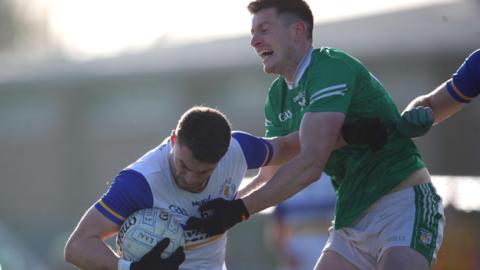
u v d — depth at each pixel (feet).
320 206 96.53
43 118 274.98
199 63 236.02
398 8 219.61
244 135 56.70
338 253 62.75
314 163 55.36
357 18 223.92
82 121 266.16
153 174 52.42
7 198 280.92
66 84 268.21
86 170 267.18
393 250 58.75
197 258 54.54
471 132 185.37
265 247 166.40
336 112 56.65
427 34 194.08
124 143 258.37
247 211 53.47
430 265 59.26
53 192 272.51
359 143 57.88
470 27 191.72
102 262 50.93
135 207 52.31
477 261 94.94
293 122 60.34
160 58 247.70
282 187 54.44
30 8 405.59
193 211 53.31
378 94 60.18
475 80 62.28
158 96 248.11
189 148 49.57
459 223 94.99
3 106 282.97
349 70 58.08
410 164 60.34
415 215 59.41
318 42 212.23
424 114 57.98
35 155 277.85
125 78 254.27
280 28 59.11
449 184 95.96
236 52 228.84
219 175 54.08
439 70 192.24
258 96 222.48
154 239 51.49
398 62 198.08
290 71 59.62
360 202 60.70
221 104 229.66
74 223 264.93
